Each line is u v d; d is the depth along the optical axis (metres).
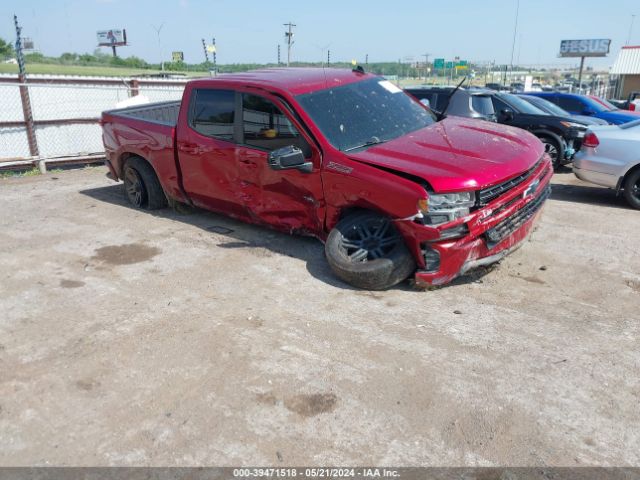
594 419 2.97
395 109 5.56
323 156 4.80
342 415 3.04
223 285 4.78
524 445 2.78
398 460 2.70
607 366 3.45
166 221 6.70
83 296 4.61
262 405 3.13
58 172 10.12
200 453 2.77
